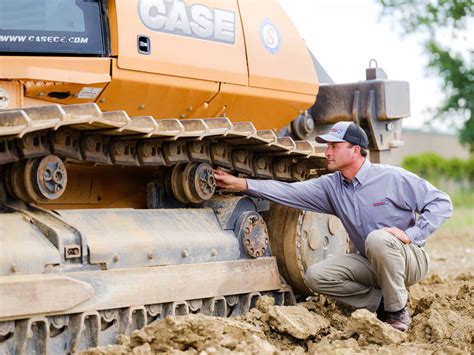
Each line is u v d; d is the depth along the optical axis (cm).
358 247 685
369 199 663
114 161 586
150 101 648
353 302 682
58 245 529
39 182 530
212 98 692
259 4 741
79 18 594
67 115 497
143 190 681
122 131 551
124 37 612
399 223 662
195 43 668
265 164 710
